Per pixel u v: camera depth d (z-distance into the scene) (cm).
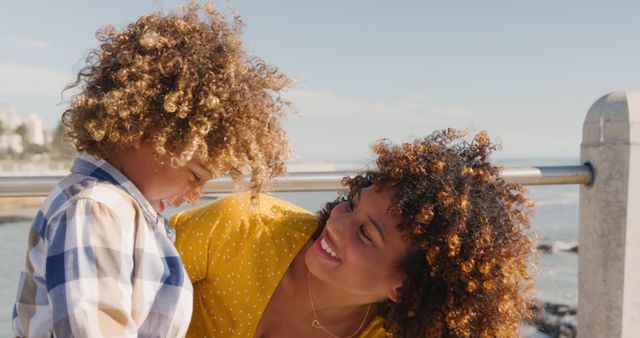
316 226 179
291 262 174
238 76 142
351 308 178
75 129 136
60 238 122
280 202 192
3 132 10112
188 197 148
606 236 228
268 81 151
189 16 147
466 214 159
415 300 165
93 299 118
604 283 229
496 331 165
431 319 164
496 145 176
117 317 120
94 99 132
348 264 162
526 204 179
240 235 172
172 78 135
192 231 172
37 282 131
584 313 239
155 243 140
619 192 225
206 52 140
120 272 124
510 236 167
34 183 190
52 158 9250
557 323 683
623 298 227
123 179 137
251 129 143
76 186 131
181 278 145
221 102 137
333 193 235
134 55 135
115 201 130
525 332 195
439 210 159
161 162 137
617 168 225
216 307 174
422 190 159
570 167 230
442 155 166
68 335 115
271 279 170
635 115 222
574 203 1762
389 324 174
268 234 174
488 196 166
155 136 132
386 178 162
